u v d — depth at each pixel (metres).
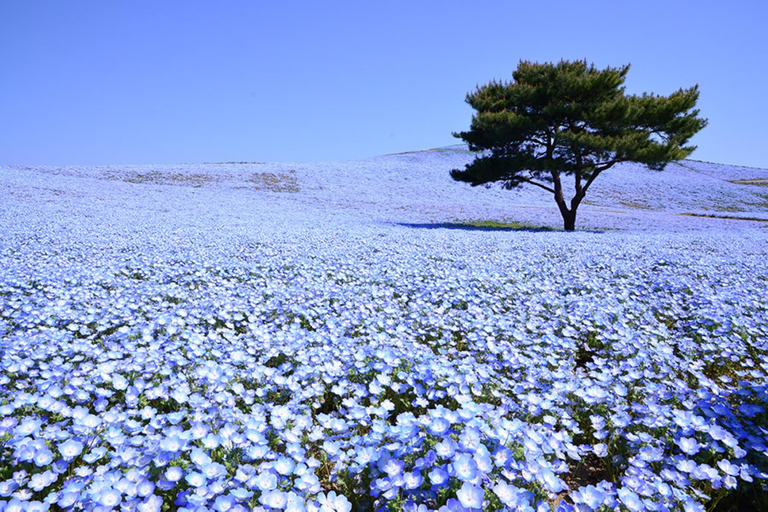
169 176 45.22
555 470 2.87
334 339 5.07
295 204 34.41
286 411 3.36
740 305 6.94
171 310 6.11
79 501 2.32
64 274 8.09
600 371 4.99
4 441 2.80
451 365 4.39
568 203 43.50
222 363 4.35
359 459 2.73
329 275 9.41
